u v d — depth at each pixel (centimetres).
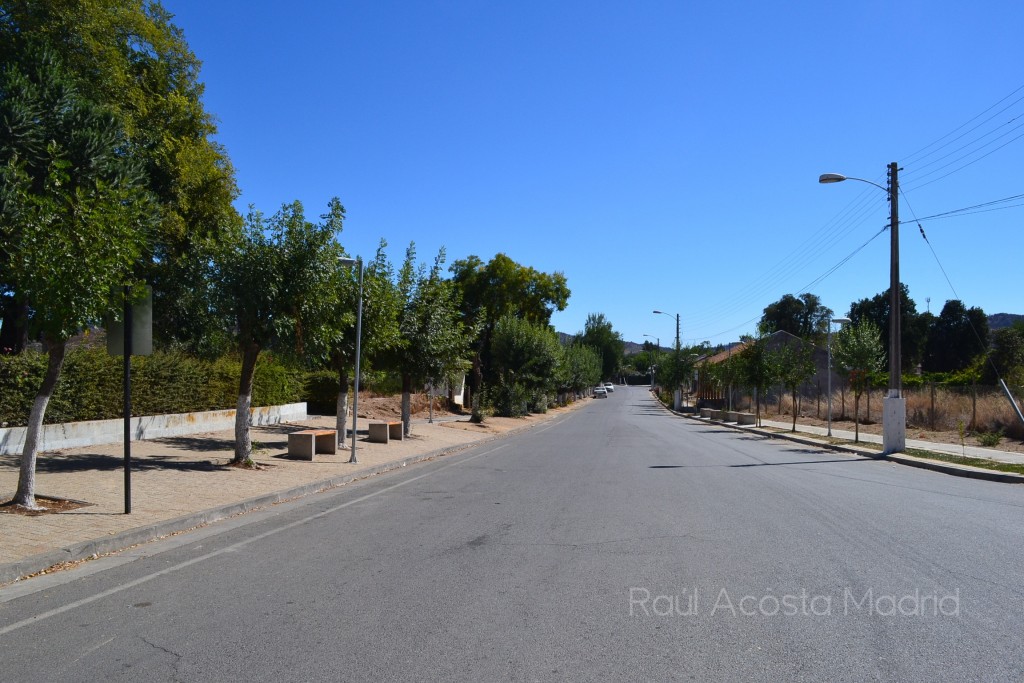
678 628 562
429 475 1590
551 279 5084
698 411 5400
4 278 1012
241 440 1526
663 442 2595
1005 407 2592
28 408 1537
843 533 923
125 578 713
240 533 934
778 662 495
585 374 7138
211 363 2317
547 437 2875
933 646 526
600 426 3669
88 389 1722
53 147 1047
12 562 712
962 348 6525
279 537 908
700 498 1220
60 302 906
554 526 970
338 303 1664
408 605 621
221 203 2480
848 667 487
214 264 1516
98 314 966
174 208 2302
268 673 476
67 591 669
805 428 3338
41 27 1833
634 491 1307
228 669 483
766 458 2002
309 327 1564
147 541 884
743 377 3550
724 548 834
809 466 1795
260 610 608
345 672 477
